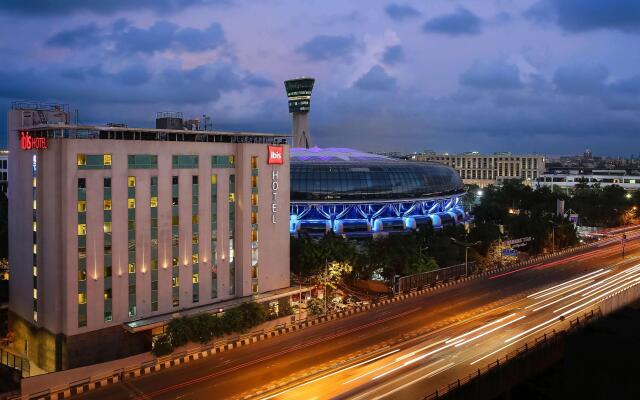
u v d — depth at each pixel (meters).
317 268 118.12
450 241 141.00
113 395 66.75
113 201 83.12
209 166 95.25
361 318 99.62
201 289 94.44
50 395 65.75
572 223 188.12
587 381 62.84
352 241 141.00
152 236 87.69
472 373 68.31
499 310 103.94
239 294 100.06
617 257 162.00
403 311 104.00
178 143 90.75
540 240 169.00
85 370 71.88
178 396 66.31
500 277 135.00
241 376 72.50
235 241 99.94
